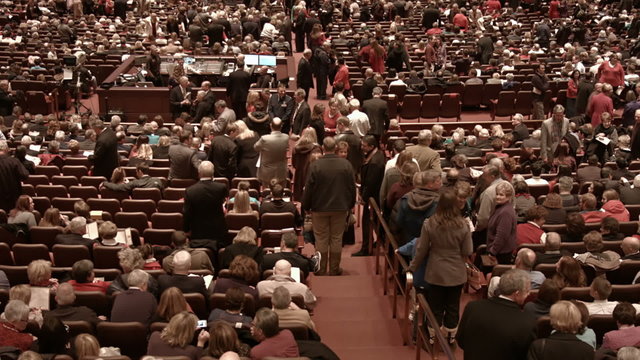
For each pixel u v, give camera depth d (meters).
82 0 32.50
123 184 11.58
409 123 18.64
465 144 14.41
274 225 9.76
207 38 26.67
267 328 5.82
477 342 5.34
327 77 21.94
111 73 22.11
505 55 22.55
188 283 7.38
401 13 31.20
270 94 17.97
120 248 8.70
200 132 15.07
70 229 9.04
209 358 5.54
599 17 31.61
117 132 15.26
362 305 8.28
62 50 24.75
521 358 5.27
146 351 6.52
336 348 7.27
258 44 22.56
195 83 20.45
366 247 10.07
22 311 6.45
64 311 6.77
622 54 24.69
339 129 12.11
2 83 19.12
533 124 18.00
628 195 11.14
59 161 13.87
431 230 6.49
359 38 24.52
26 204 9.99
